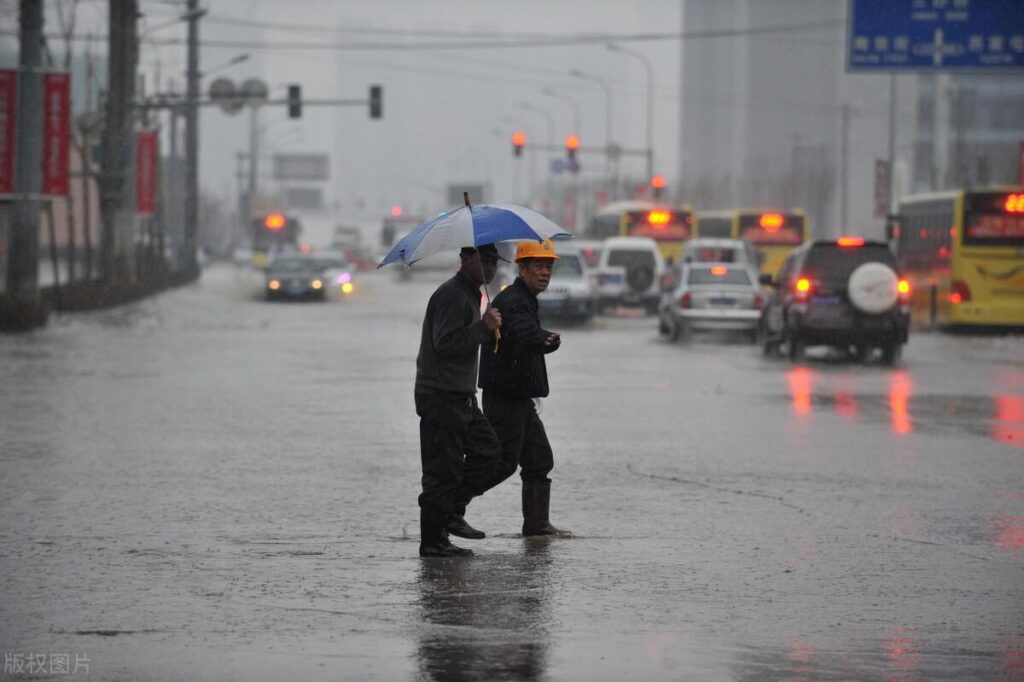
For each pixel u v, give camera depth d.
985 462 46.31
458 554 31.14
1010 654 23.91
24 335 105.75
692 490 40.44
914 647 24.30
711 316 105.00
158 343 99.81
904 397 67.69
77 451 47.62
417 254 30.39
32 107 111.56
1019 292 117.88
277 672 22.52
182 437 51.41
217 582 28.64
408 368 81.62
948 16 125.69
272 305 157.62
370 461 45.75
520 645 24.11
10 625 25.30
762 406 63.38
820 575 29.58
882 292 87.00
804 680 22.31
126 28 146.12
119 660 23.17
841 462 46.19
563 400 65.62
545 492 33.53
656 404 63.97
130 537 33.19
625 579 29.09
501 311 31.69
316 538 33.19
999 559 31.28
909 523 35.53
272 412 59.47
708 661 23.28
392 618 25.86
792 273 91.81
